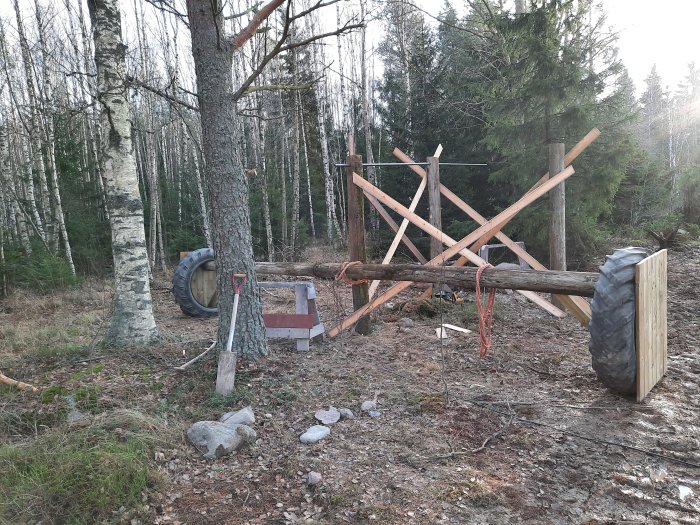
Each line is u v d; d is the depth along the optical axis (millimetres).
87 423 3727
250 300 5070
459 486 3045
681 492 2984
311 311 5977
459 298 8336
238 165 4934
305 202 24969
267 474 3279
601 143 10453
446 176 13758
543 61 10039
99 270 13719
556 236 7508
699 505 2863
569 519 2758
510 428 3818
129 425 3688
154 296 10242
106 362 5242
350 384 4676
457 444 3590
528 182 10898
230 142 4844
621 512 2814
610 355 3982
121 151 5863
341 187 23562
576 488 3045
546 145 10250
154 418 3842
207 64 4707
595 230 11477
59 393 4316
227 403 4234
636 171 14789
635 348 4020
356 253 6672
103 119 5945
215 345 5387
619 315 3900
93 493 2910
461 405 4215
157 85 17438
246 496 3041
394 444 3598
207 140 4836
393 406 4238
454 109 14469
